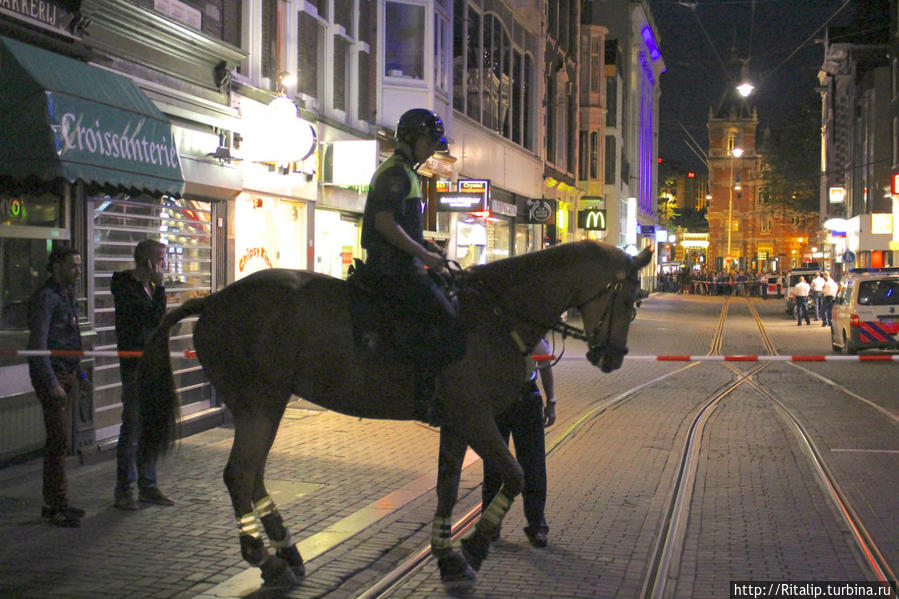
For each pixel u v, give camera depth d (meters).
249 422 5.26
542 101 31.81
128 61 9.34
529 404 6.15
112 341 9.37
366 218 5.34
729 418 11.77
